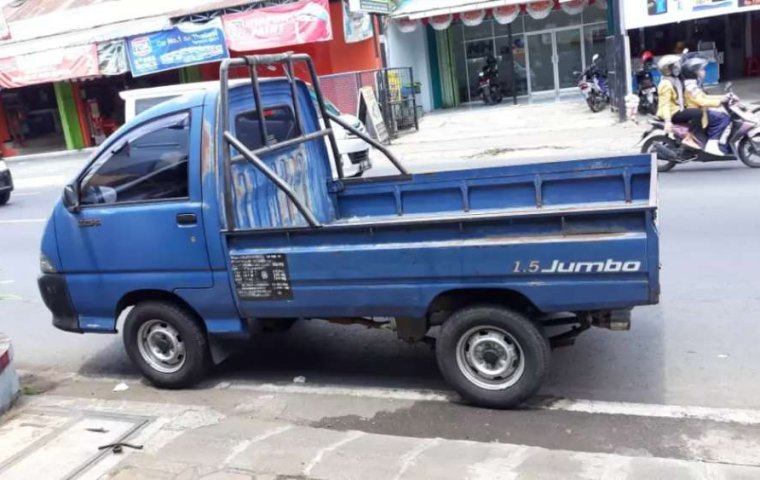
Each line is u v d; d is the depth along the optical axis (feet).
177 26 69.31
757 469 11.78
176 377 16.87
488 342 14.39
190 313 16.56
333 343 19.45
